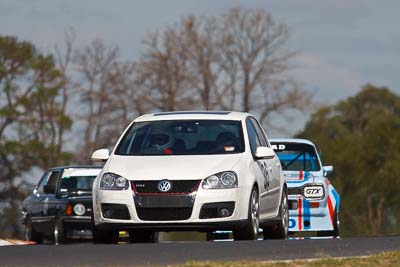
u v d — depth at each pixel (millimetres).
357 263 34969
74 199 80062
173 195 48156
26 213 84188
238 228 48812
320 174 68750
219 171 48906
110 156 51406
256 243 44781
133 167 49438
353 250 40875
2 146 199125
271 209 53938
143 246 43969
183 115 53250
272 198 54000
